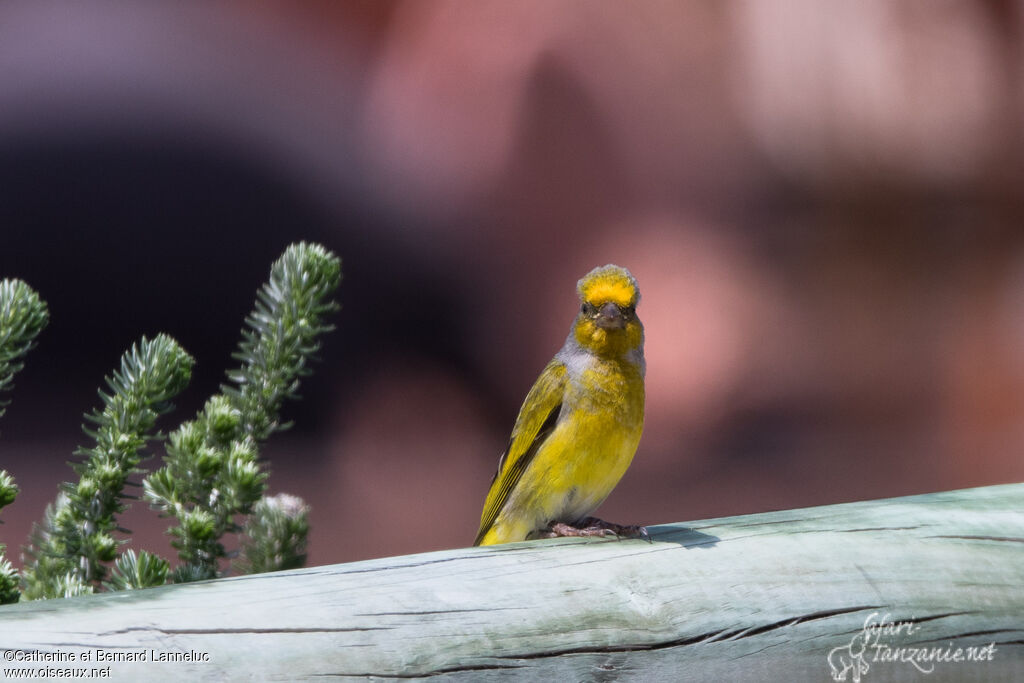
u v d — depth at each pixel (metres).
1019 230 17.39
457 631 3.38
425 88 17.42
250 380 5.14
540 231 17.95
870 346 17.12
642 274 17.47
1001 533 4.21
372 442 16.58
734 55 17.00
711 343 17.05
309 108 17.34
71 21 16.69
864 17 16.23
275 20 17.27
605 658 3.54
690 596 3.73
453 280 18.05
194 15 17.02
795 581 3.86
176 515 4.58
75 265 17.16
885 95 16.47
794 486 15.03
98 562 4.43
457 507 14.36
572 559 3.74
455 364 18.08
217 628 3.08
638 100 17.23
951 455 15.88
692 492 15.02
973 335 17.23
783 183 17.45
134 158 16.83
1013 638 3.98
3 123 16.41
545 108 17.34
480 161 17.67
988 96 16.47
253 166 17.22
